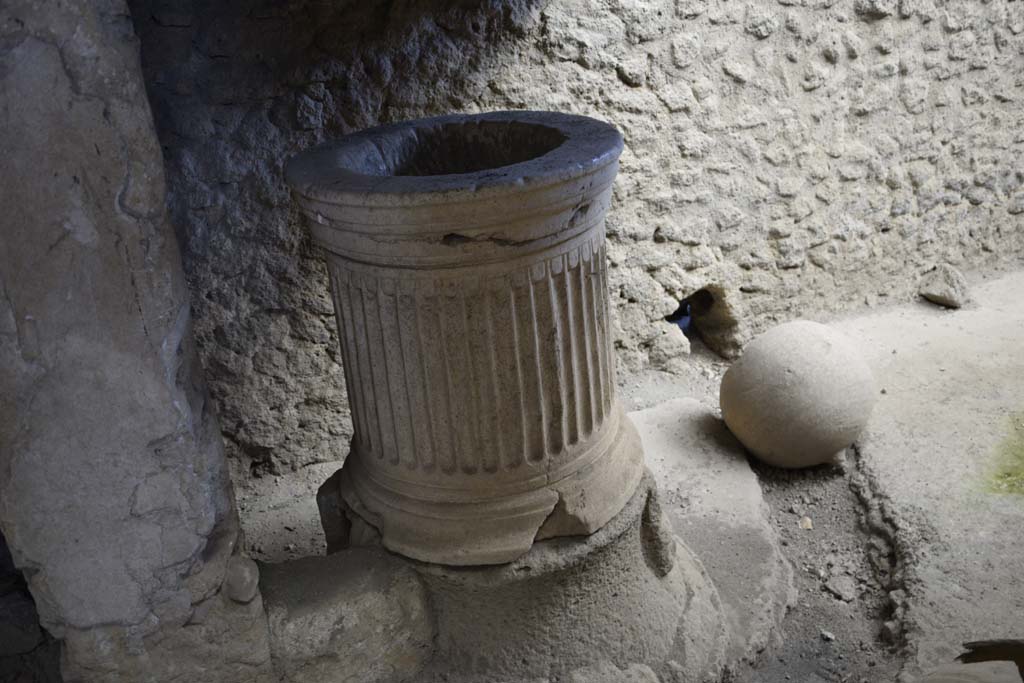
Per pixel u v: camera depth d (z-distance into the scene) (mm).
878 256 5051
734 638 3154
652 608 3045
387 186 2418
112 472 2422
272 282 3756
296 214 3705
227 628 2646
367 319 2664
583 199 2543
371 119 3707
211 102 3451
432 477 2771
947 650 2938
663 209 4434
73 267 2238
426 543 2773
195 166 3492
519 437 2703
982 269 5383
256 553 3672
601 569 2900
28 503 2398
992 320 4895
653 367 4762
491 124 3094
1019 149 5230
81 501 2428
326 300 3881
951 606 3104
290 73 3527
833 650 3172
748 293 4805
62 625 2559
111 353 2330
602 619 2939
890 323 4969
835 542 3662
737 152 4500
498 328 2568
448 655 2943
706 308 4914
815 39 4488
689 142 4375
